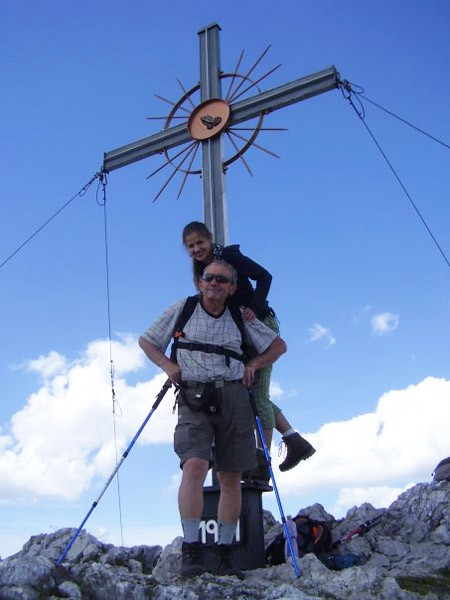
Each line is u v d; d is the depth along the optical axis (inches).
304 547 152.6
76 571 105.6
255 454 131.4
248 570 142.0
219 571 130.0
